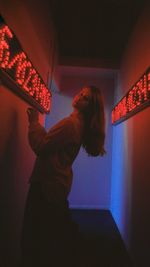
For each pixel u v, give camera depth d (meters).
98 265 2.03
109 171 3.87
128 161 2.51
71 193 3.84
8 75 1.14
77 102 1.61
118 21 2.62
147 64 1.88
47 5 2.32
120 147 3.09
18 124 1.52
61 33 3.04
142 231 1.83
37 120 1.48
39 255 1.36
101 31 2.88
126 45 2.96
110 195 3.84
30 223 1.37
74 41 3.21
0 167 1.26
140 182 1.95
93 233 2.79
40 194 1.37
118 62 3.54
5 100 1.24
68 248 1.46
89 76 4.01
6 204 1.40
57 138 1.37
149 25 1.85
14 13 1.27
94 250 2.33
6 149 1.33
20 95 1.49
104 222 3.21
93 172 3.88
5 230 1.41
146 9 1.99
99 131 1.64
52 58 2.73
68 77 4.00
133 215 2.17
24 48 1.52
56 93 3.98
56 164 1.41
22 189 1.74
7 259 1.46
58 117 3.94
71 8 2.48
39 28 1.97
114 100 3.91
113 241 2.58
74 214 3.51
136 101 2.03
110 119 3.93
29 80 1.59
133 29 2.53
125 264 2.07
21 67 1.37
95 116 1.62
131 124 2.41
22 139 1.65
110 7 2.40
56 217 1.38
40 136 1.38
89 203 3.83
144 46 2.00
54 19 2.70
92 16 2.60
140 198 1.93
